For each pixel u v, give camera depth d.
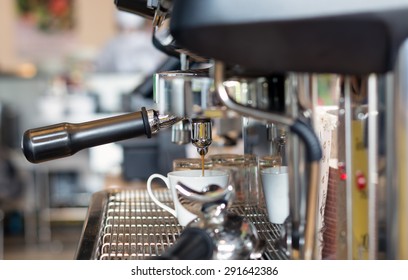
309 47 0.31
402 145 0.34
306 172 0.34
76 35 3.14
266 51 0.31
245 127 0.69
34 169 2.92
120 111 3.09
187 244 0.39
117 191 0.85
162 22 0.49
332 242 0.41
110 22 3.12
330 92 0.37
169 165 1.21
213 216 0.41
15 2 3.11
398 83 0.33
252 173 0.62
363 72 0.32
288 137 0.36
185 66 0.56
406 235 0.35
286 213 0.50
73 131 0.48
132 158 1.30
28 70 3.16
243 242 0.40
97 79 3.13
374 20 0.30
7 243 2.87
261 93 0.43
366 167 0.37
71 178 3.00
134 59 3.12
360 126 0.37
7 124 3.06
